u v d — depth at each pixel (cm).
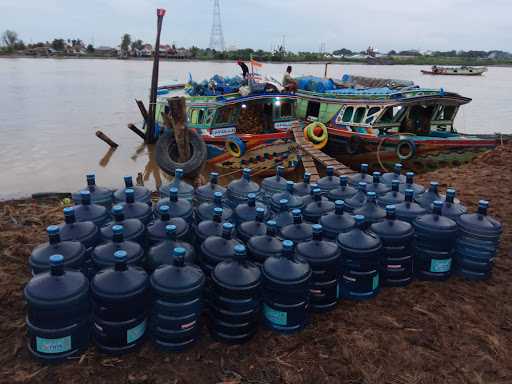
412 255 539
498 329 467
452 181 1072
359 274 496
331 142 1532
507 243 670
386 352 429
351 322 472
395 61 18275
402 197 604
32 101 3434
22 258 625
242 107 1562
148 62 14162
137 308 407
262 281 442
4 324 464
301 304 444
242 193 616
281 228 526
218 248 459
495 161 1267
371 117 1448
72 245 452
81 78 6003
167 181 1475
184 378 394
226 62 14800
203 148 1451
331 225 521
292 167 1498
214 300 431
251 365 412
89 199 536
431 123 1511
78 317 403
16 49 18025
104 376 394
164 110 1930
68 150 1892
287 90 1680
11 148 1900
